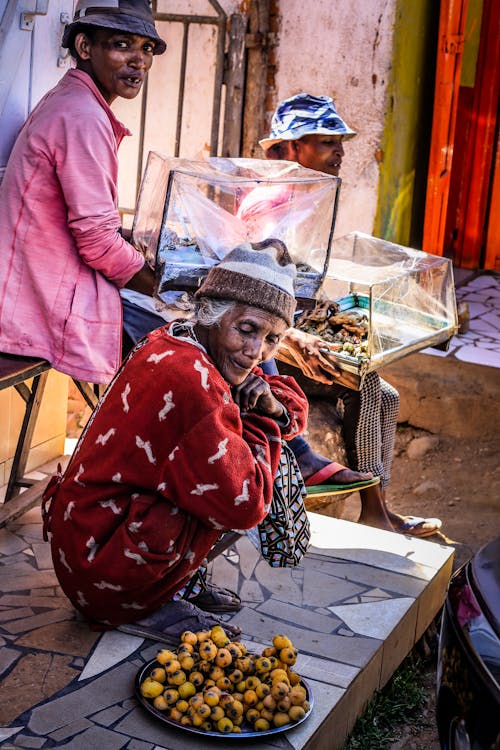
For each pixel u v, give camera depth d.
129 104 7.03
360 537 3.75
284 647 2.65
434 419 6.09
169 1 6.84
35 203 3.35
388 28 6.93
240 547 3.56
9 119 3.71
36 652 2.78
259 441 2.69
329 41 7.05
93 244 3.35
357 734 2.93
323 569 3.46
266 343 2.63
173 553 2.62
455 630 2.50
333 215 3.82
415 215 8.48
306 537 3.02
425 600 3.44
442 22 7.60
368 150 7.20
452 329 4.62
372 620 3.15
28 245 3.37
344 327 4.25
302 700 2.53
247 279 2.53
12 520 3.59
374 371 4.27
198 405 2.50
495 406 6.01
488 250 9.41
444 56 7.67
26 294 3.40
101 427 2.63
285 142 4.44
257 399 2.76
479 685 2.31
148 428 2.53
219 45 6.81
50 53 3.89
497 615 2.41
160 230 3.52
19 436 3.73
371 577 3.44
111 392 2.66
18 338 3.39
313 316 4.27
